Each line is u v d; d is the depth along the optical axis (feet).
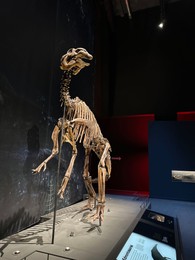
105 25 20.36
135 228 7.29
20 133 7.73
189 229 8.17
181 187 13.98
